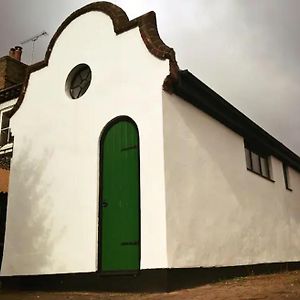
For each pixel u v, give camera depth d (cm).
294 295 568
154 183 723
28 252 884
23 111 1010
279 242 1186
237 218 960
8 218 950
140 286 690
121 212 761
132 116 786
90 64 894
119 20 861
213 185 879
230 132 1019
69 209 837
